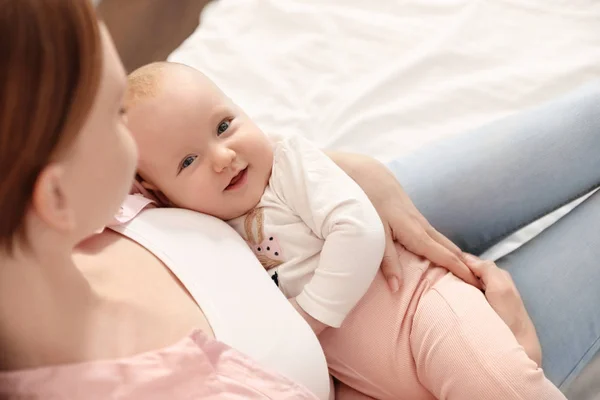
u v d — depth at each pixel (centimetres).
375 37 144
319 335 94
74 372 58
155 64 97
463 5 147
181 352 63
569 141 110
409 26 145
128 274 72
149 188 96
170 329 67
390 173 103
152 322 67
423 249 96
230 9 157
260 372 66
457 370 85
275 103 135
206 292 74
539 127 111
